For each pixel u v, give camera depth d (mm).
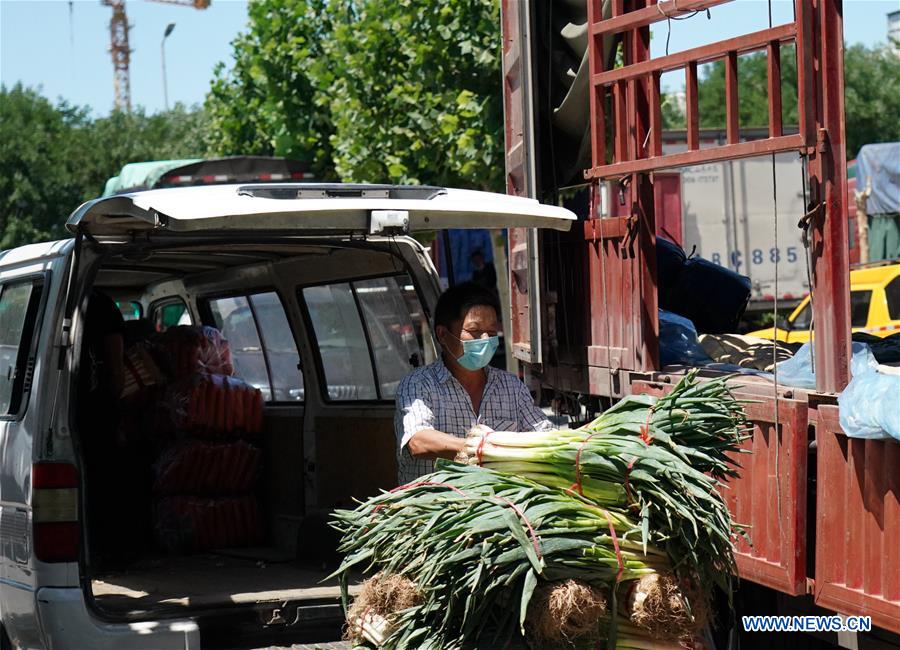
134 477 6332
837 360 3859
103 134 46906
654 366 5055
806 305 14180
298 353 6238
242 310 6727
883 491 3443
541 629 2904
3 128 44625
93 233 4586
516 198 4578
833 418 3691
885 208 14453
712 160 4422
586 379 5742
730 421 3227
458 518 2984
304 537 5824
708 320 6676
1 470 4664
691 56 4512
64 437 4340
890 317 12656
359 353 5875
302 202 4043
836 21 3828
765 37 4090
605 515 3057
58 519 4285
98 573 5562
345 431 5977
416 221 4273
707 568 3113
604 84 5230
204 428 6211
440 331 4008
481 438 3318
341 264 5766
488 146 12445
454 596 2951
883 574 3451
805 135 3887
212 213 3871
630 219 5121
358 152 14445
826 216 3861
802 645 4168
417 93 13383
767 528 4008
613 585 3010
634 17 4969
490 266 18078
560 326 6203
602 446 3094
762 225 21578
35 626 4383
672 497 3031
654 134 4852
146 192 4340
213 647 4480
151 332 6789
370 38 14062
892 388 3357
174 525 6133
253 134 22844
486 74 12602
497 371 4203
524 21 6137
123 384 6141
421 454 3812
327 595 4660
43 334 4477
